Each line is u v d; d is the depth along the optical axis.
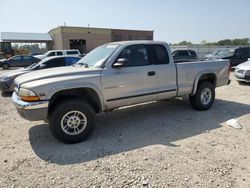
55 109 4.30
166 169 3.40
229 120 5.45
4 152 4.12
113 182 3.12
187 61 6.31
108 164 3.59
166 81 5.54
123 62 4.71
